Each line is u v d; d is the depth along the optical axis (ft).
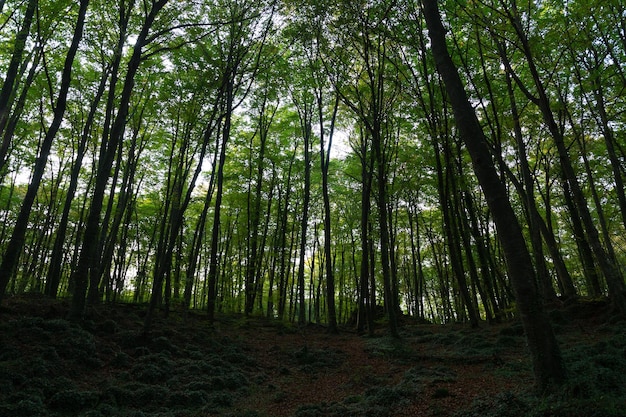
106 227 56.24
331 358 44.98
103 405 25.30
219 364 38.37
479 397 23.41
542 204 85.97
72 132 70.59
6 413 21.49
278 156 89.20
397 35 51.31
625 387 20.99
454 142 57.57
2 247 85.97
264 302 109.70
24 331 32.22
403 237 112.27
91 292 49.14
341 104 69.72
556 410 17.16
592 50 47.96
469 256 55.36
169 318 55.88
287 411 27.61
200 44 50.52
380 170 55.67
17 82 47.01
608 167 63.93
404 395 26.45
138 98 64.34
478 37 44.88
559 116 55.21
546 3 45.73
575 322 45.65
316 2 49.29
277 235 98.27
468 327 55.98
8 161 70.85
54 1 38.58
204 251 114.52
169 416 25.14
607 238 57.16
